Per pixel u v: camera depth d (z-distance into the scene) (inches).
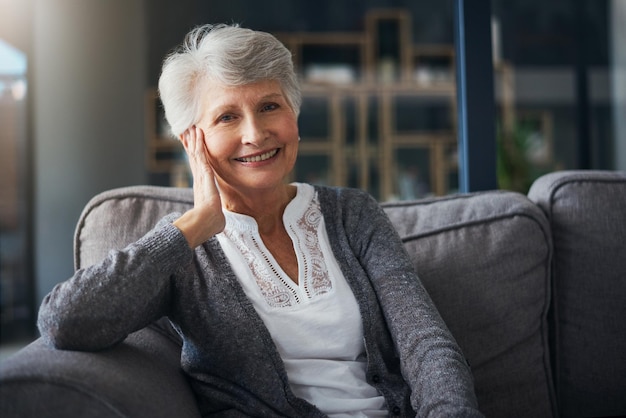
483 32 68.3
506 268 54.6
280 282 46.8
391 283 47.5
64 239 178.7
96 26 178.5
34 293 178.5
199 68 47.2
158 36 207.6
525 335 54.2
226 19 223.9
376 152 240.2
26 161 177.5
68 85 177.8
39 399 34.9
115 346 41.5
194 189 48.2
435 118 243.6
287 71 48.3
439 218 57.6
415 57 242.8
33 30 177.0
